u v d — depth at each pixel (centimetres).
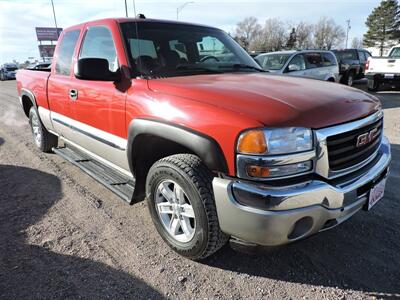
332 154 229
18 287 249
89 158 420
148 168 316
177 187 268
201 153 234
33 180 451
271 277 260
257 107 226
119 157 328
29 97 536
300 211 215
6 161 534
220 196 228
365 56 1834
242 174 219
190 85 269
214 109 233
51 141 543
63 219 348
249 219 218
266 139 211
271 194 211
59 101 430
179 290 247
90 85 350
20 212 363
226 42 403
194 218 256
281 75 339
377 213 349
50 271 267
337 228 322
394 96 1290
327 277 259
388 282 252
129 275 262
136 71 308
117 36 327
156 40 340
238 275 262
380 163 275
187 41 361
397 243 299
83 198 395
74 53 398
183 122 245
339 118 234
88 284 253
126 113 299
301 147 218
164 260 280
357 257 281
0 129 775
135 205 377
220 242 252
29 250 295
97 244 303
